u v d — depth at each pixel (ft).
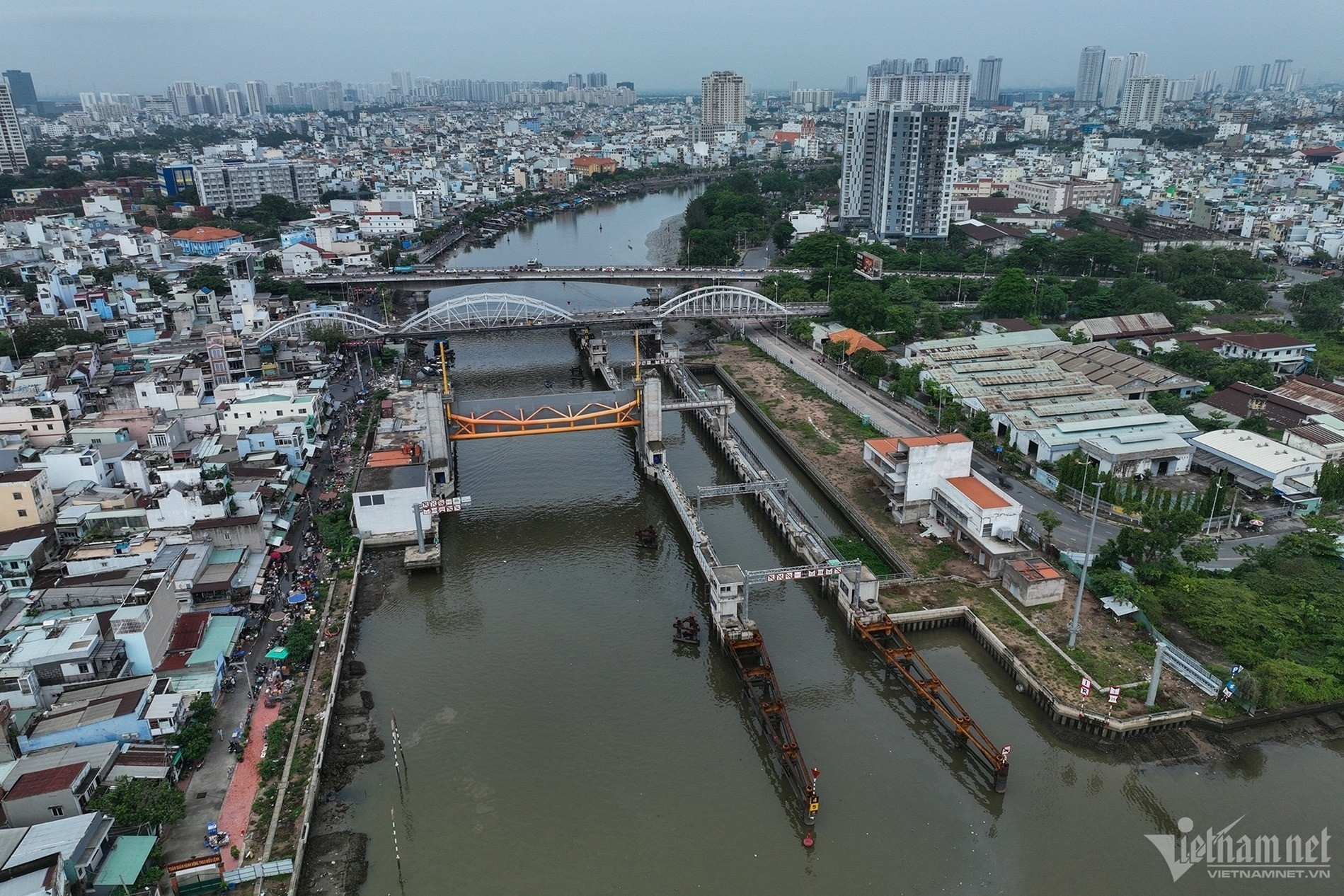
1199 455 471.62
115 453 427.74
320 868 236.43
